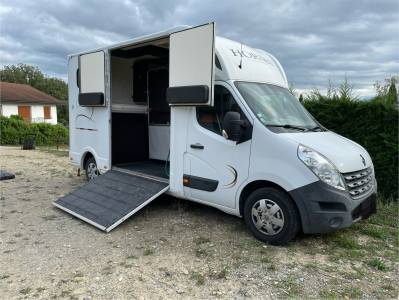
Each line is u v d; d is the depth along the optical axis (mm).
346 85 7910
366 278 3943
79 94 7688
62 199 6430
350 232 5242
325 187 4309
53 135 25844
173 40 5449
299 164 4402
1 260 4297
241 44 5891
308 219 4375
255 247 4664
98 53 7125
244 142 4867
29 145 17938
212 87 4941
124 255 4465
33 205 6570
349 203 4418
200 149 5363
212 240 4910
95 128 7539
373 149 7102
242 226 5406
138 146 8109
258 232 4828
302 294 3617
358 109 7234
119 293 3604
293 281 3852
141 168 7238
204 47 5000
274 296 3578
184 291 3658
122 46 6648
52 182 8617
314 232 4414
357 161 4750
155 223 5574
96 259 4344
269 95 5406
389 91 7676
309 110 7816
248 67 5527
